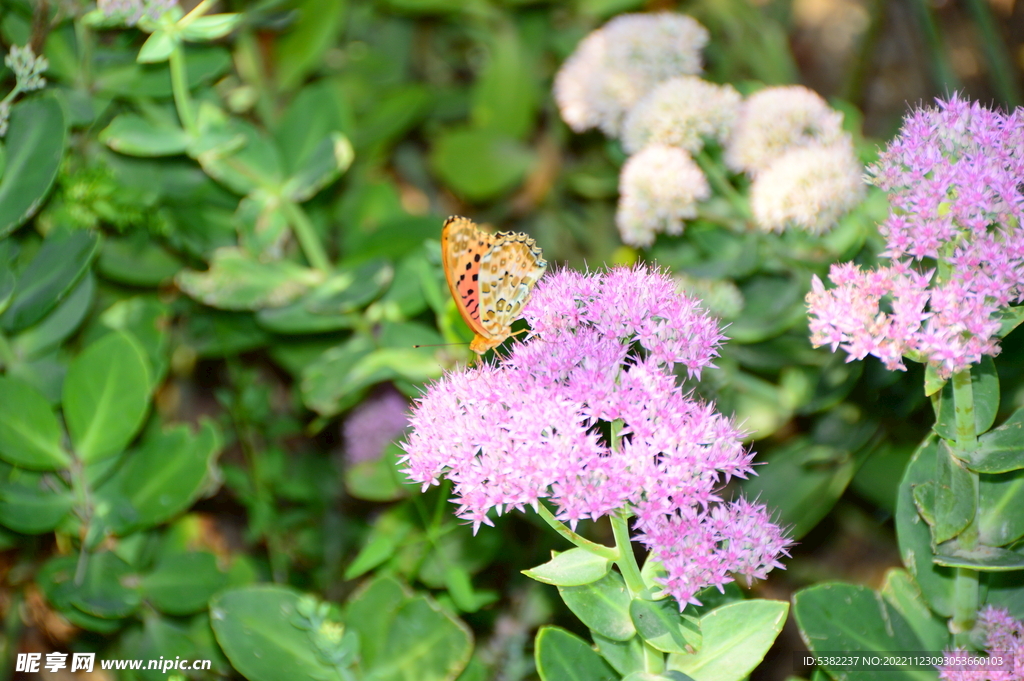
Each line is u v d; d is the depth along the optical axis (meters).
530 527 0.67
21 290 0.62
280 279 0.66
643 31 0.69
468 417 0.54
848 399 0.66
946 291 0.53
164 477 0.63
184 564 0.63
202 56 0.67
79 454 0.62
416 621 0.59
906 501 0.58
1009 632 0.56
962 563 0.54
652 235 0.66
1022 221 0.53
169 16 0.62
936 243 0.54
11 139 0.61
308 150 0.68
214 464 0.64
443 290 0.65
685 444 0.53
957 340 0.53
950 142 0.55
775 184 0.62
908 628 0.58
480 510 0.53
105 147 0.67
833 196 0.62
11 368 0.63
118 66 0.66
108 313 0.67
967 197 0.53
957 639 0.57
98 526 0.62
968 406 0.54
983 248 0.53
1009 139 0.54
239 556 0.65
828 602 0.57
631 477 0.53
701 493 0.53
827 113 0.65
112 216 0.65
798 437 0.68
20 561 0.66
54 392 0.64
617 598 0.55
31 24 0.64
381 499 0.67
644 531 0.53
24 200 0.60
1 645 0.65
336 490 0.69
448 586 0.63
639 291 0.55
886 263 0.63
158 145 0.64
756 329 0.65
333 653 0.58
